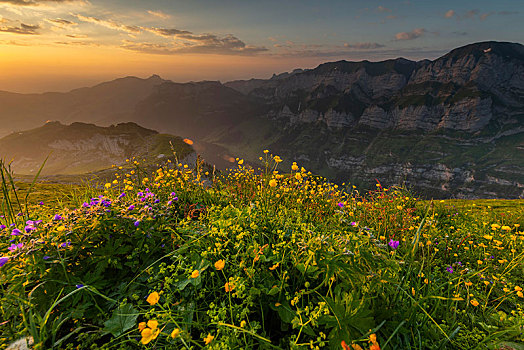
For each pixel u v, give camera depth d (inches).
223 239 145.3
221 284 126.3
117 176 243.3
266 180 233.9
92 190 220.7
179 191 235.0
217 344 94.4
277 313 125.6
